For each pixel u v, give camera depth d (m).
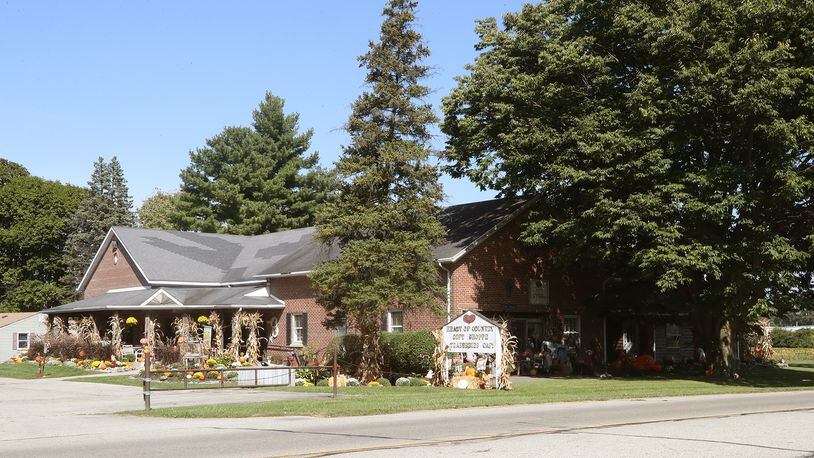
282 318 41.12
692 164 30.30
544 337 37.41
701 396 23.02
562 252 31.95
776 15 26.88
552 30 32.56
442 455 10.83
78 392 24.98
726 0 27.45
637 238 31.22
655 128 27.88
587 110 30.55
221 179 73.94
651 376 34.47
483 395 22.16
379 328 30.42
